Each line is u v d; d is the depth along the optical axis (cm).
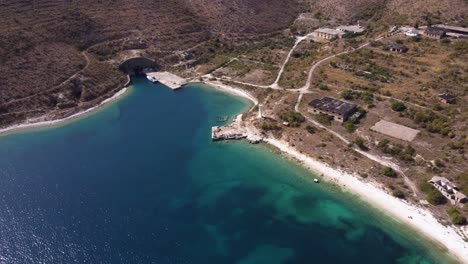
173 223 10944
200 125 15912
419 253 9669
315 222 10888
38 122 16112
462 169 11575
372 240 10162
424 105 14450
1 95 16475
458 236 9862
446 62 16775
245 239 10431
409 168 12025
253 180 12631
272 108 15925
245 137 14762
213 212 11356
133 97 18488
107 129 15762
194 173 13038
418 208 10738
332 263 9662
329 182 12169
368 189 11606
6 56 17750
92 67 19238
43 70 18012
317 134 13962
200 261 9769
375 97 15350
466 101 14238
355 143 13225
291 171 12862
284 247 10162
